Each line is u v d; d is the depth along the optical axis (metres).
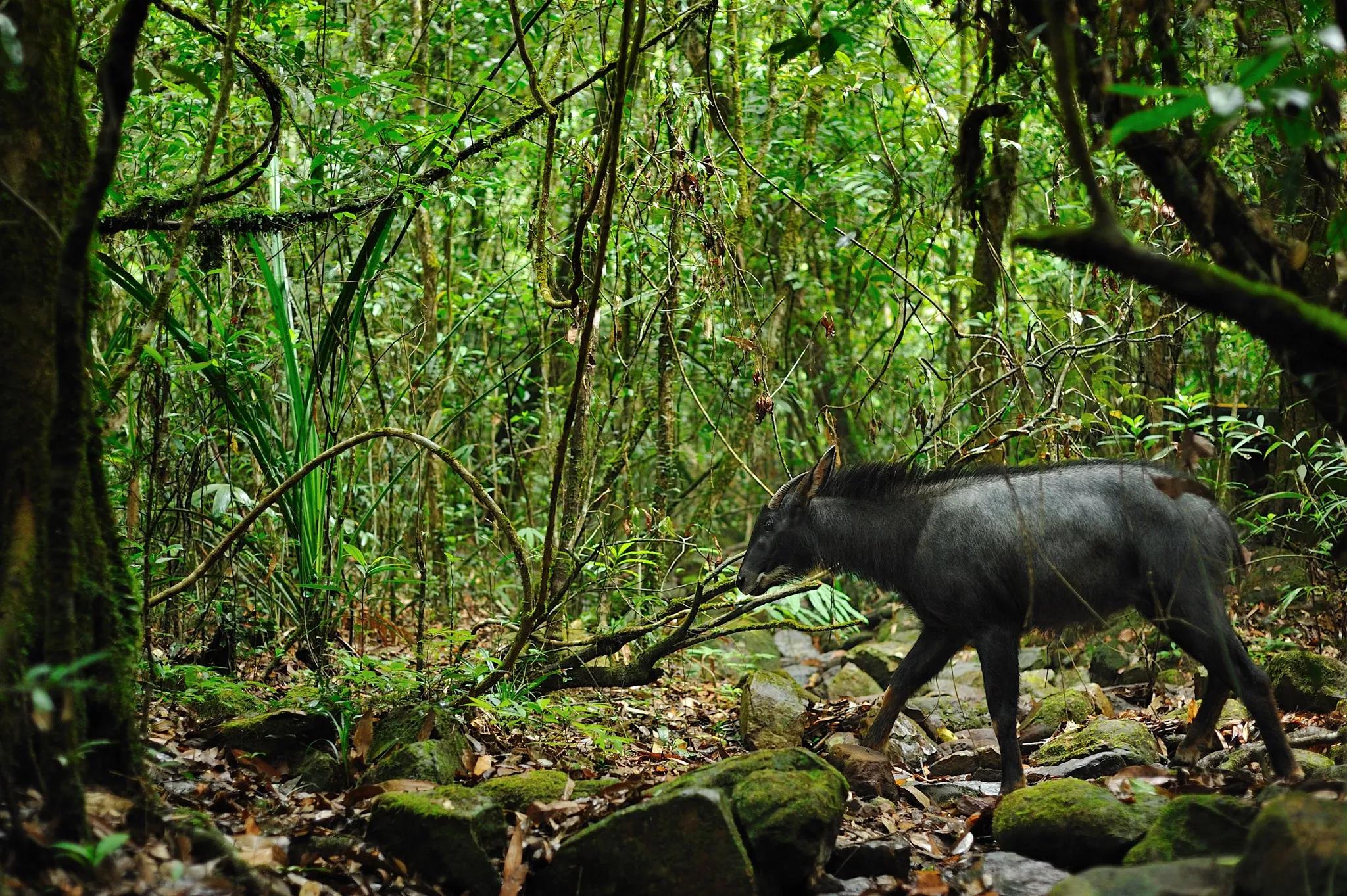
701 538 9.77
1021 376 6.31
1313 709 5.73
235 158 6.19
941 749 5.95
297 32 6.87
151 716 4.85
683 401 10.88
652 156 6.09
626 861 3.52
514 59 8.38
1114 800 3.88
